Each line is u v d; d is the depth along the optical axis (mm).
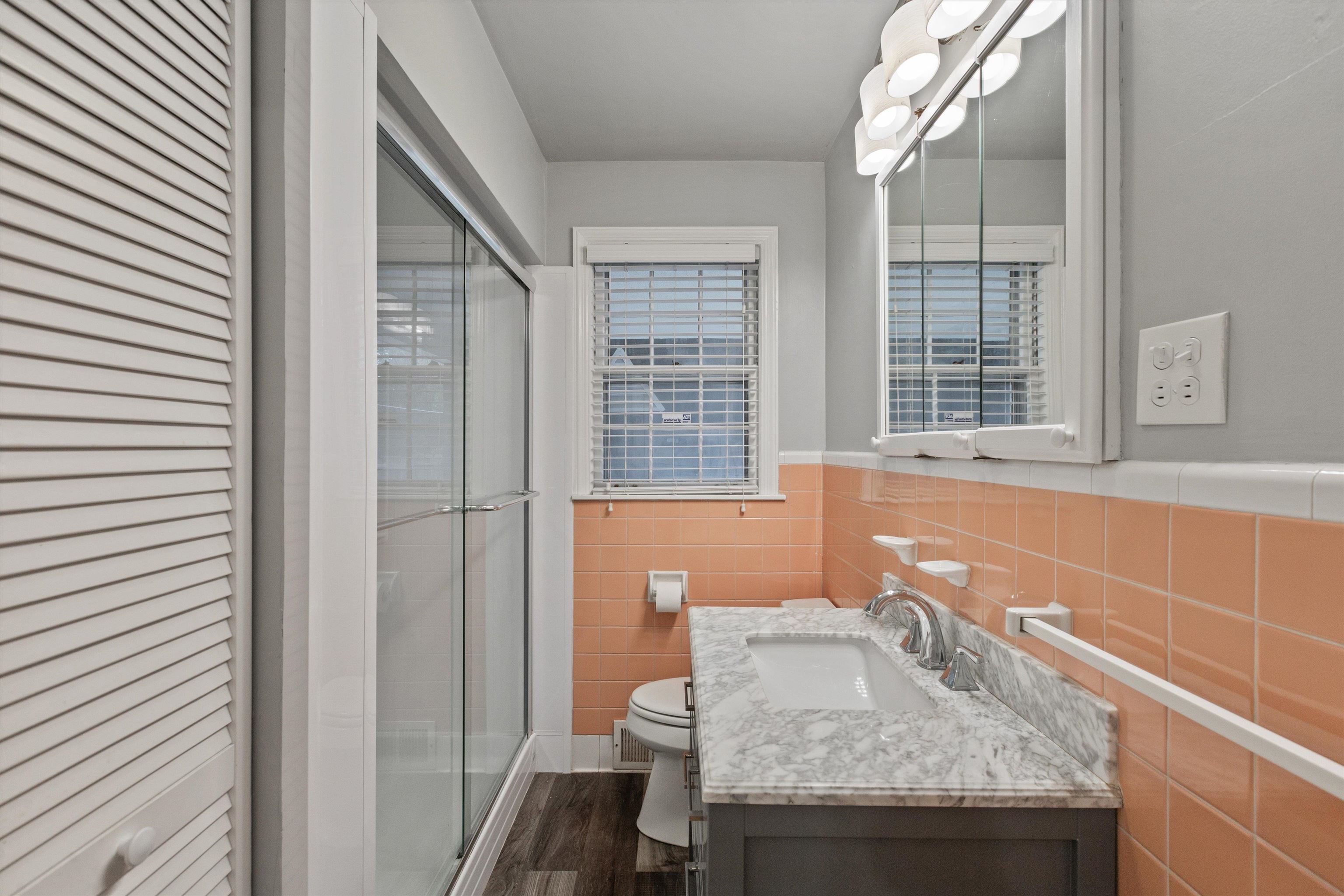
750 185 2613
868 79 1521
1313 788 568
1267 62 617
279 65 774
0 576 471
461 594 1692
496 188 1853
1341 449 551
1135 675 693
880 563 1826
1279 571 596
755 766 879
